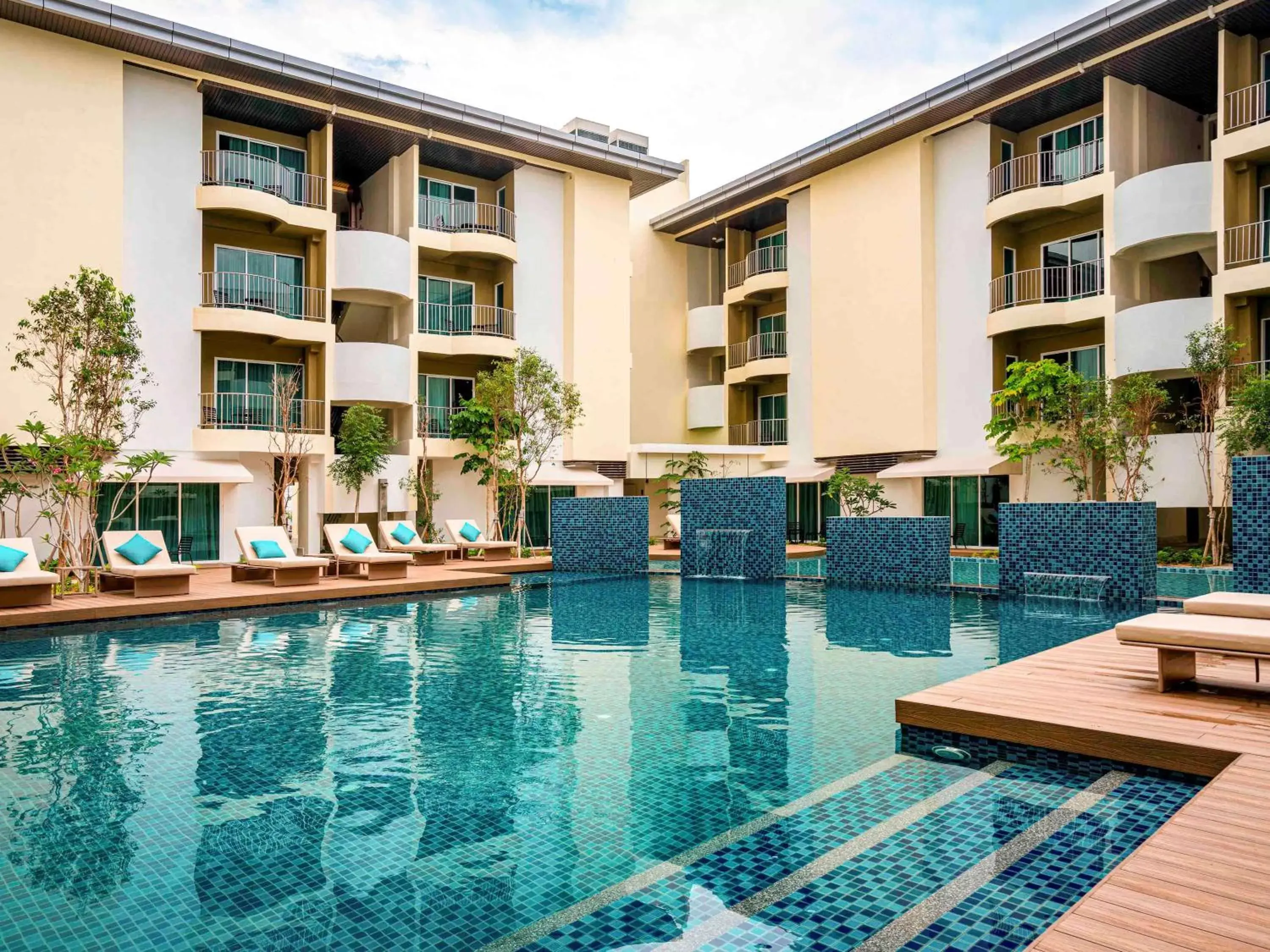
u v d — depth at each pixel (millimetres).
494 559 19922
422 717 6375
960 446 24469
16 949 3082
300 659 8664
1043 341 23969
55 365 15938
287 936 3180
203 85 20797
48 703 6840
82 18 18531
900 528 15000
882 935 3135
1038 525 13258
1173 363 19297
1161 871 3102
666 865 3781
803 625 10852
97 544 13555
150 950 3078
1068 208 22219
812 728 6012
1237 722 5086
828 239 28031
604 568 18172
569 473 26578
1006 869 3676
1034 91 22062
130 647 9469
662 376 33031
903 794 4652
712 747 5570
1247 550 10188
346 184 27422
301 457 21812
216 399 21562
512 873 3707
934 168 25297
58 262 18812
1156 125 21953
